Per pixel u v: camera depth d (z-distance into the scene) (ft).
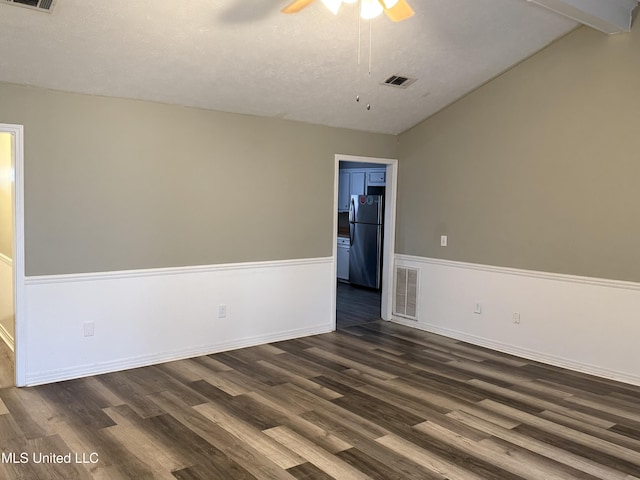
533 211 15.99
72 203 13.50
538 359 15.96
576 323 15.03
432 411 12.02
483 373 14.75
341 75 14.94
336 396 12.85
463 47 14.43
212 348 16.29
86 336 13.96
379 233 26.71
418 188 19.75
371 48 13.66
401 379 14.17
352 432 10.84
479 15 13.00
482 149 17.37
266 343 17.52
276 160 17.28
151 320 15.02
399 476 9.14
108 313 14.26
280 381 13.88
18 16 10.40
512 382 14.05
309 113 17.20
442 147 18.72
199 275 15.87
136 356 14.83
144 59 12.59
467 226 17.95
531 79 15.87
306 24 12.20
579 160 14.82
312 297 18.70
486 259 17.38
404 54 14.24
